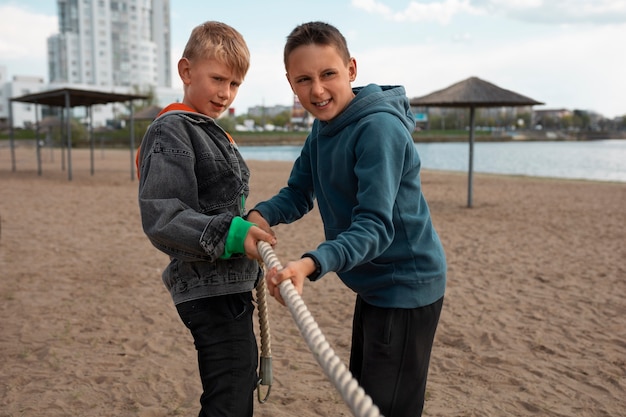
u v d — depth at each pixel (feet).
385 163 5.90
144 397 11.05
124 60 450.71
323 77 6.18
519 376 12.16
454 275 21.40
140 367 12.52
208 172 6.41
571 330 15.15
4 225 31.99
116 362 12.78
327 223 6.93
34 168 87.15
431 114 504.43
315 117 6.75
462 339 14.46
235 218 5.84
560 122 575.79
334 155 6.43
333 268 5.18
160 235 5.84
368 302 6.68
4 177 68.03
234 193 6.61
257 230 5.73
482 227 33.47
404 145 6.12
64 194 49.44
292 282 4.71
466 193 53.72
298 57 6.16
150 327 15.23
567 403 10.91
